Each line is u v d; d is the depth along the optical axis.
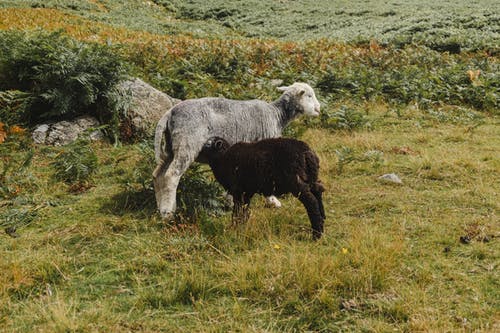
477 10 33.03
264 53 16.39
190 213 6.02
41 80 9.28
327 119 10.78
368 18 36.84
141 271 4.89
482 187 6.93
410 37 23.28
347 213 6.30
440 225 5.79
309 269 4.54
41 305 4.26
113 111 9.23
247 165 5.45
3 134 8.37
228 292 4.49
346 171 7.90
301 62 15.66
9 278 4.64
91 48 9.89
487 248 5.19
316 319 4.06
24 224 6.03
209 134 6.20
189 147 6.01
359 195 6.86
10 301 4.36
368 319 4.04
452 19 28.86
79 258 5.15
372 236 5.21
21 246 5.38
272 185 5.44
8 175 7.48
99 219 6.01
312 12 42.41
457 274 4.68
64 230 5.80
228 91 11.80
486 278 4.62
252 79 13.27
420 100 12.84
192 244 5.30
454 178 7.48
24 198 6.71
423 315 4.03
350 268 4.71
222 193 6.54
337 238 5.54
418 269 4.79
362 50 19.14
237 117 6.45
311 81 13.45
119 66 9.79
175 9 45.59
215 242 5.32
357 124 10.63
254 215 5.79
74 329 3.91
